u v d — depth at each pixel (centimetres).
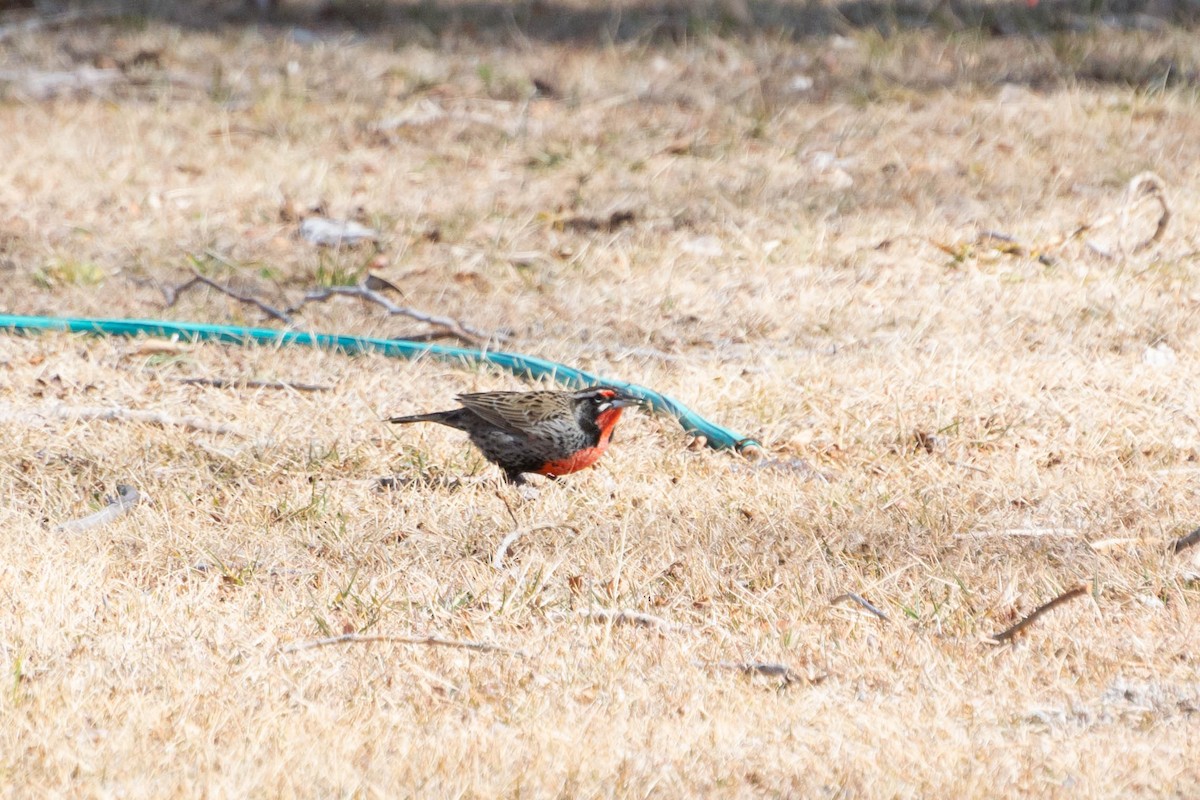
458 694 800
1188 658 844
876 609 882
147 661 827
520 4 2609
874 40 2320
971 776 700
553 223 1728
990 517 1038
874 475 1126
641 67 2266
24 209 1767
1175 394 1250
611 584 930
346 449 1155
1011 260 1598
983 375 1293
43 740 725
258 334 1396
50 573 904
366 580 937
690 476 1113
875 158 1919
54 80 2247
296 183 1856
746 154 1947
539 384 1292
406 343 1373
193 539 991
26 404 1230
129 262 1628
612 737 740
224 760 709
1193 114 2022
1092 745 741
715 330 1459
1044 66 2214
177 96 2186
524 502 1057
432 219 1750
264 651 841
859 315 1471
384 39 2428
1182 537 991
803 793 686
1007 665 834
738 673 827
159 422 1200
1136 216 1708
